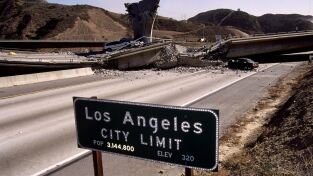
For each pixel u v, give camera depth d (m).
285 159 11.02
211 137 5.56
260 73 48.28
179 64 61.03
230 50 69.25
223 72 50.69
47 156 14.23
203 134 5.63
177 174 12.38
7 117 20.92
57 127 18.52
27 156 14.21
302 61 68.88
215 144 5.54
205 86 35.09
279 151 12.32
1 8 197.12
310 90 22.14
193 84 36.97
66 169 12.91
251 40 69.12
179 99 27.41
